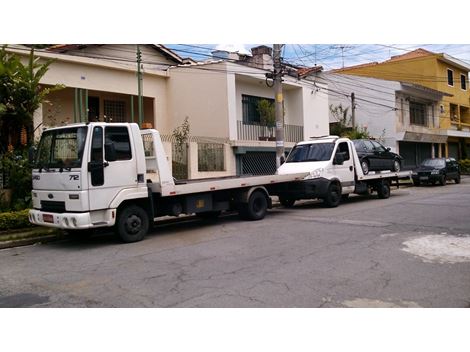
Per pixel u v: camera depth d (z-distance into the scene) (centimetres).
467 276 627
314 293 566
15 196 1210
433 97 3659
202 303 543
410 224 1077
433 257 740
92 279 677
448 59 3841
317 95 2658
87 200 874
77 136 896
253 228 1089
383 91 3281
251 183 1209
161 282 643
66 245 972
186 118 1991
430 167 2523
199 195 1109
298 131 2497
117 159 925
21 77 1227
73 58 1756
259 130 2297
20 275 720
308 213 1344
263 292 577
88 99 1980
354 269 675
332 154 1477
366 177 1611
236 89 2252
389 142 3259
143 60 2206
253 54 2753
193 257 795
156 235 1047
